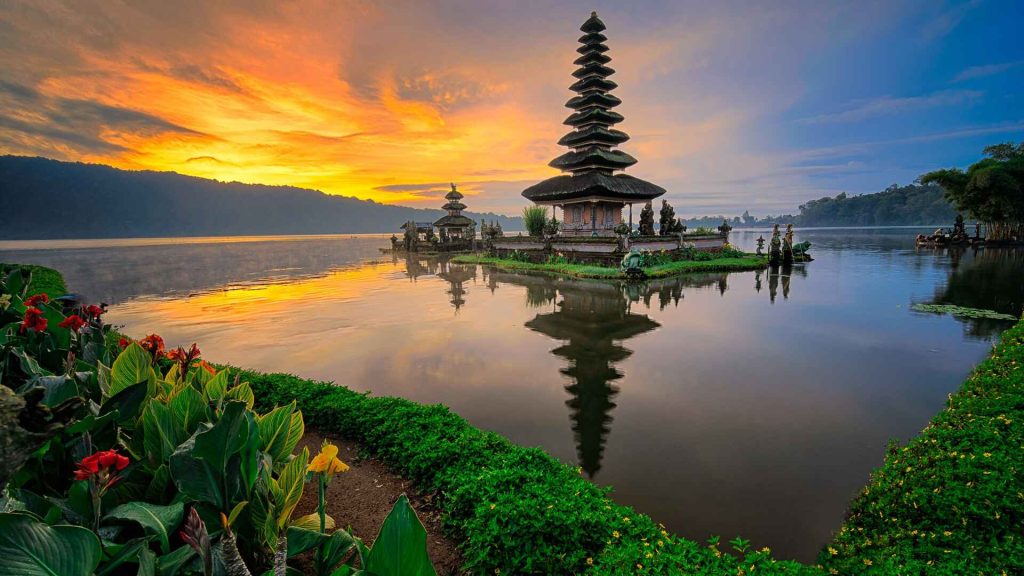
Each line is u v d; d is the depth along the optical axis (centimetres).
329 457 215
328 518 327
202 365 348
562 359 881
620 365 838
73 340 400
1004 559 267
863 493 394
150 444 253
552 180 3553
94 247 8675
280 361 883
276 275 2772
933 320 1218
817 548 354
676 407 638
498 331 1133
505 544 290
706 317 1293
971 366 817
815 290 1806
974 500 317
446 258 4238
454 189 5222
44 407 138
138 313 1439
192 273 2956
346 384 743
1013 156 4353
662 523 387
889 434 550
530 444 531
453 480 373
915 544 304
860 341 1006
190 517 134
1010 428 420
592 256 2752
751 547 356
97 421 252
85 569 153
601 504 336
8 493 189
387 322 1258
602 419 599
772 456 498
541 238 3244
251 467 228
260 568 223
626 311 1396
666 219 3481
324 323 1252
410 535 163
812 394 684
